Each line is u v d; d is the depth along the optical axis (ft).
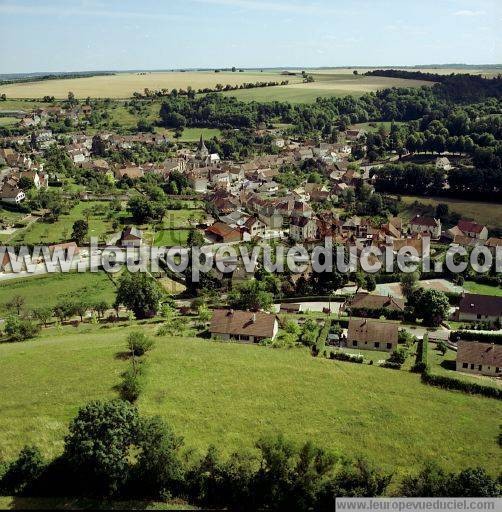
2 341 355.15
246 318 359.66
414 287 461.37
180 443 213.05
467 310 411.54
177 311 431.02
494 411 259.39
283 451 200.23
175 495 200.34
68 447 201.16
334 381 281.74
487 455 225.15
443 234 649.20
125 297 415.85
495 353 314.96
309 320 379.55
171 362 295.28
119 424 201.98
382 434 237.04
